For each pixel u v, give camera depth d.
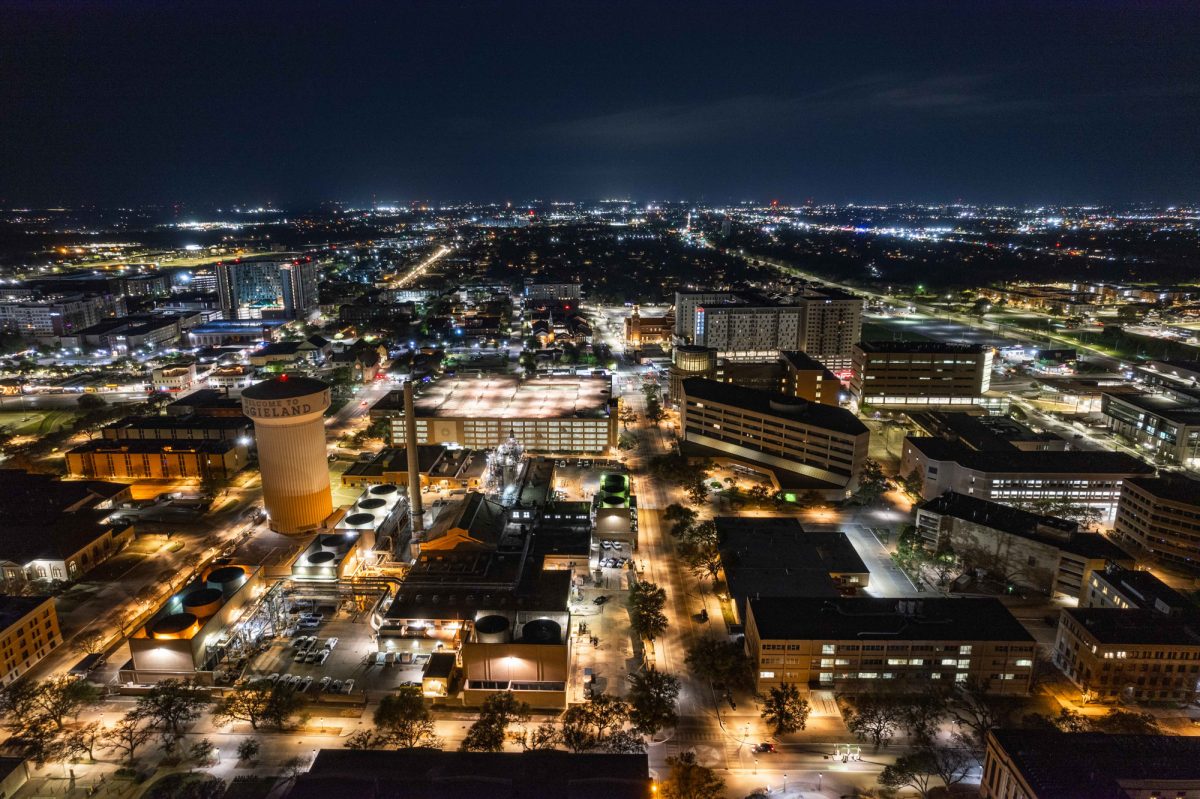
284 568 193.50
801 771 130.88
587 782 111.62
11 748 134.75
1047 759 113.31
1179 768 111.50
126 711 148.38
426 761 117.94
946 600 161.62
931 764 126.31
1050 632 172.25
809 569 188.25
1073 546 186.62
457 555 194.00
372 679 158.12
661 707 137.75
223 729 142.75
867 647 149.25
